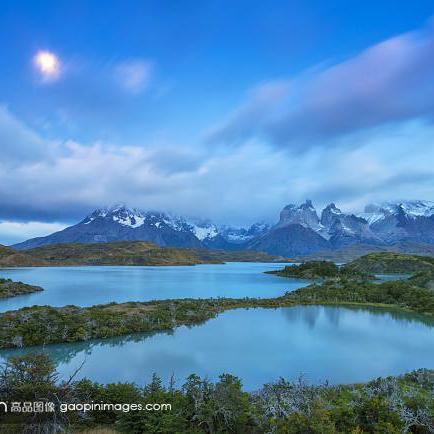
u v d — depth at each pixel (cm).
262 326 7219
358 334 6625
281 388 3209
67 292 13412
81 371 4456
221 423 2236
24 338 5544
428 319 8231
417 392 3177
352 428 2145
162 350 5394
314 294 11394
